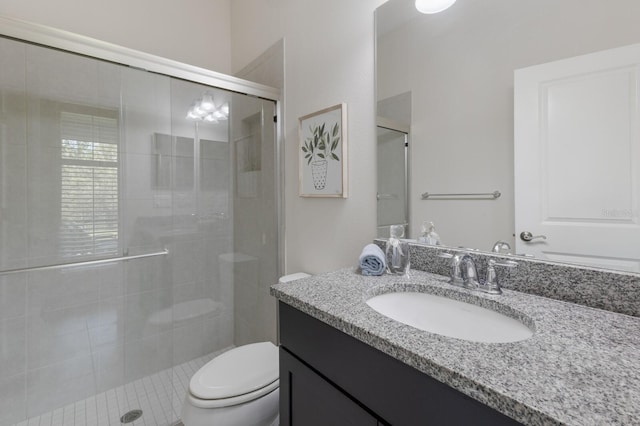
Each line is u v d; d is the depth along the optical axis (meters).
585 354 0.54
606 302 0.75
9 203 1.47
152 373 1.89
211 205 2.07
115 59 1.50
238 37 2.29
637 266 0.71
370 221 1.31
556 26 0.82
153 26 2.06
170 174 1.90
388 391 0.61
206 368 1.25
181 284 1.99
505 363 0.51
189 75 1.70
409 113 1.17
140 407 1.63
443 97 1.08
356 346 0.68
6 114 1.42
